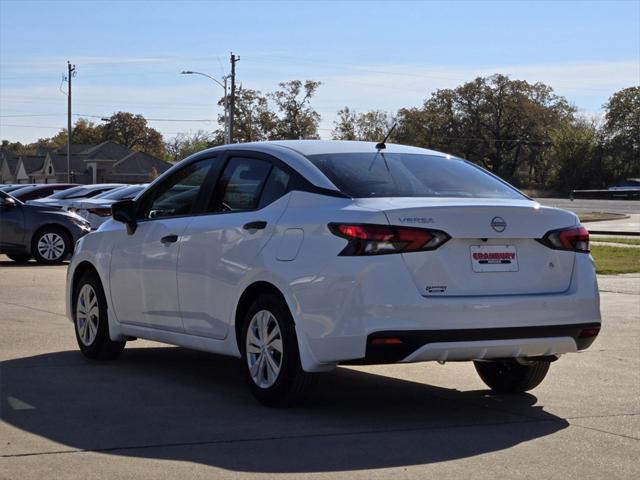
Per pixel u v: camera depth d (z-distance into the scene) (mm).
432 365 8367
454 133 117875
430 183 6574
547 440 5715
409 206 5934
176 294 7227
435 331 5801
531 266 6211
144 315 7629
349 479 4816
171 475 4840
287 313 6234
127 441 5508
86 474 4836
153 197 7742
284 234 6301
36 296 12914
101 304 8156
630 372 8141
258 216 6566
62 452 5254
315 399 6816
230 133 64625
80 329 8398
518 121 117312
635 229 38094
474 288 5988
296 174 6516
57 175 103688
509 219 6109
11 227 18578
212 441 5531
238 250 6609
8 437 5570
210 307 6883
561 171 113562
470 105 117812
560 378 7848
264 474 4879
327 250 5973
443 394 7121
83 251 8359
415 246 5852
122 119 143875
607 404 6812
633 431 5980
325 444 5504
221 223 6844
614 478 4938
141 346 9180
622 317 11875
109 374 7633
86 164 104562
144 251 7582
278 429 5844
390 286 5793
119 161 104000
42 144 175000
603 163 112000
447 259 5938
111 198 23484
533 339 6105
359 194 6223
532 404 6793
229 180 7047
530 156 119625
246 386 7215
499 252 6105
